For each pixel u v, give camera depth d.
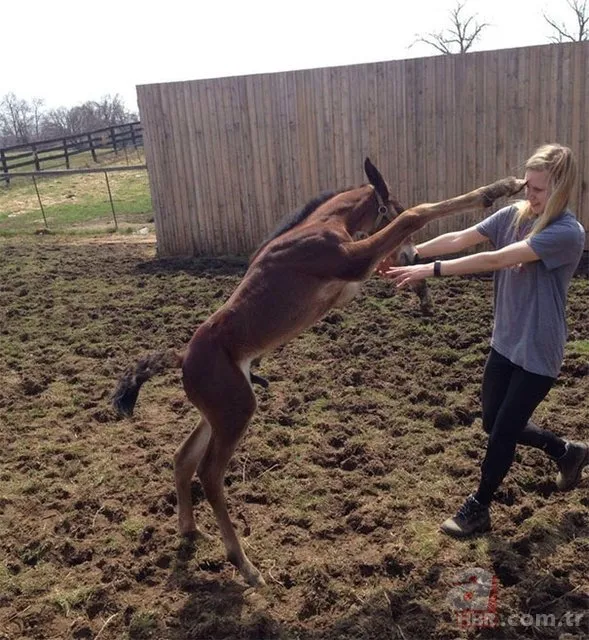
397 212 3.74
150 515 3.96
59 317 7.69
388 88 9.41
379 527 3.69
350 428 4.77
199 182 10.59
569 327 6.40
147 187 20.16
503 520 3.66
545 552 3.37
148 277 9.30
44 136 46.34
